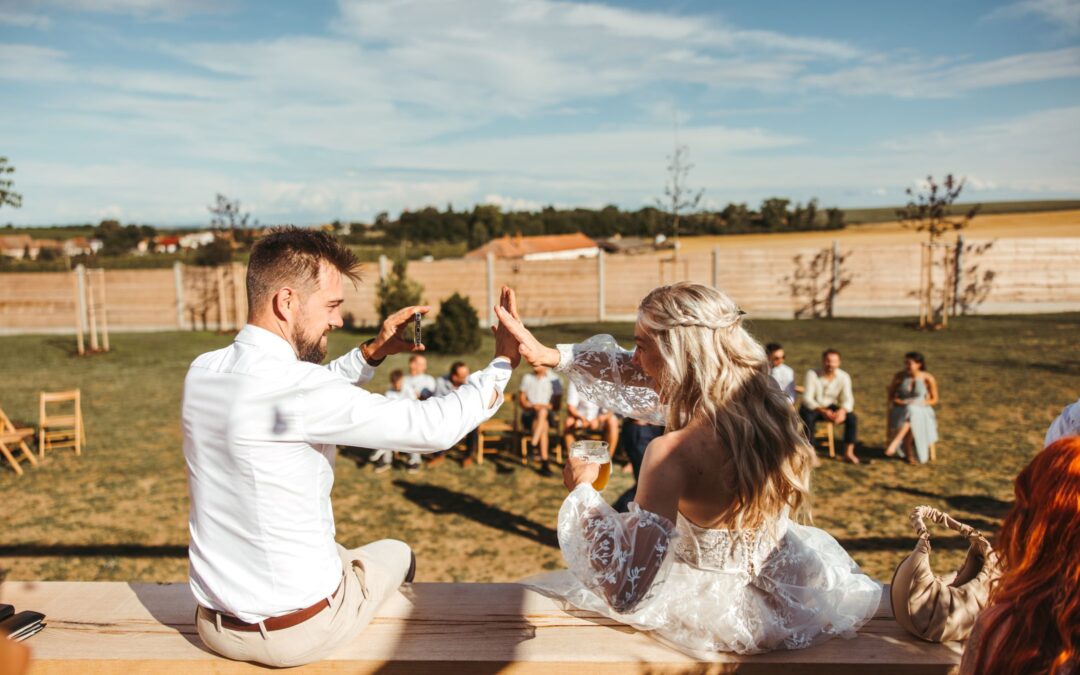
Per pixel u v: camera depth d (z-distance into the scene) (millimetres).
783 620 1980
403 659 1914
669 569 1776
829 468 8156
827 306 24438
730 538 1899
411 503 7383
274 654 1843
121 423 11070
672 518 1752
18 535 6602
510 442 9562
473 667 1914
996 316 22828
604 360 2191
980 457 8461
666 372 1869
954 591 2051
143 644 2008
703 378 1787
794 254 24328
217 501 1763
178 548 6324
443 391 8555
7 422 8836
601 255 24562
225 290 24766
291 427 1706
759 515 1851
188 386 1794
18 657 1207
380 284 22219
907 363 8453
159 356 18656
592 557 1744
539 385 8695
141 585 2344
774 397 1867
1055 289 23844
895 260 24000
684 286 1877
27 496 7695
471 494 7641
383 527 6750
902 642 2041
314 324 1836
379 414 1712
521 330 2031
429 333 17984
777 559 1998
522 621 2109
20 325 24766
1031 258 23656
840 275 24219
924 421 8203
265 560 1765
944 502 7012
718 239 69938
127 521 6961
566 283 24797
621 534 1722
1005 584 1492
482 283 24812
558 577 2357
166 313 25000
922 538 2053
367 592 2100
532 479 8125
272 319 1803
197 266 27000
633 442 6594
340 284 1876
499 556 6098
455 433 1776
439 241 83250
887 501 7039
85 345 20922
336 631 1904
